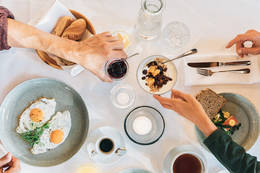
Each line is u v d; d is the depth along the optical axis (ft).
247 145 4.00
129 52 4.27
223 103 4.03
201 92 4.07
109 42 3.83
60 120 4.15
